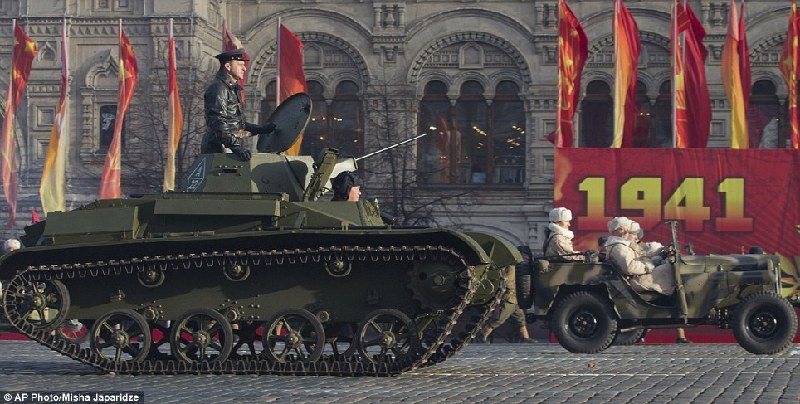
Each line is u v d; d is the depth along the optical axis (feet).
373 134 190.08
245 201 66.18
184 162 179.52
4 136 173.06
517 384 60.59
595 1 192.13
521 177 194.18
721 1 190.70
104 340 68.85
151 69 184.14
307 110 72.02
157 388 58.39
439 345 65.77
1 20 189.26
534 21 192.24
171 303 67.41
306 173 70.33
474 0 192.44
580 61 149.28
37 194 186.19
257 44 193.67
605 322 85.35
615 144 149.79
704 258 85.76
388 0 192.24
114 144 166.91
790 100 156.35
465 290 64.08
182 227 66.80
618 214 116.98
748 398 53.78
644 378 64.13
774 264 85.10
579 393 55.88
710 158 116.57
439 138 194.08
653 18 191.93
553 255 88.63
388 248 64.59
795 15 155.22
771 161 116.06
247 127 71.92
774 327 83.87
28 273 67.51
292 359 66.64
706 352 87.76
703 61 150.61
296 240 65.36
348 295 66.18
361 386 59.36
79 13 186.91
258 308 66.69
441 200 184.03
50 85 187.62
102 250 66.69
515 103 193.77
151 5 184.96
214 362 66.23
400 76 192.34
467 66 193.16
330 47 194.18
